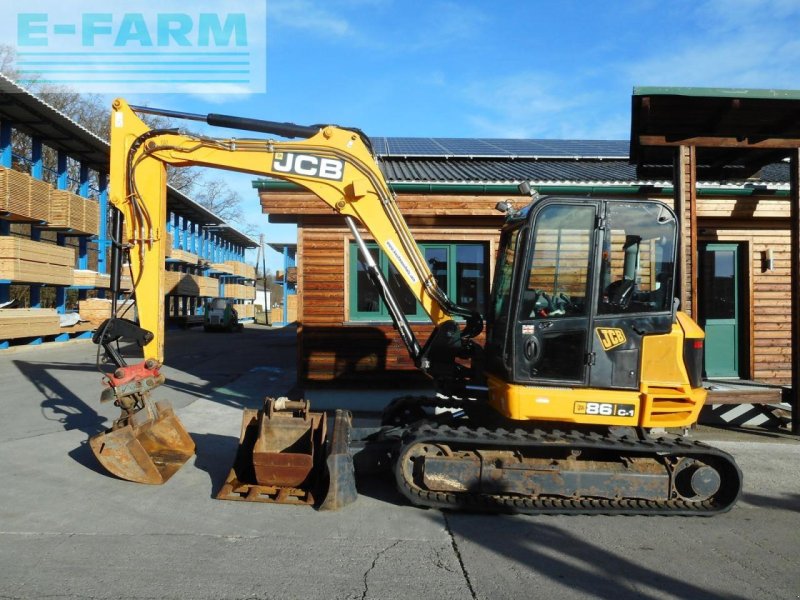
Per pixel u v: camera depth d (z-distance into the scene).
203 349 18.91
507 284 5.56
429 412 8.59
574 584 3.79
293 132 5.92
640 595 3.66
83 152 19.73
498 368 5.49
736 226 9.38
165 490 5.39
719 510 5.07
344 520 4.82
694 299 7.91
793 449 7.36
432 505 5.04
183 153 5.86
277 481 5.24
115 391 5.62
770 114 7.86
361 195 5.92
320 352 9.19
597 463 5.15
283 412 5.94
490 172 10.07
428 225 9.27
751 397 8.00
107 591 3.53
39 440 6.89
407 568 3.97
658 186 8.81
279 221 9.44
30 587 3.55
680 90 7.35
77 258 24.16
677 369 5.16
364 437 5.89
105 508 4.93
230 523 4.68
